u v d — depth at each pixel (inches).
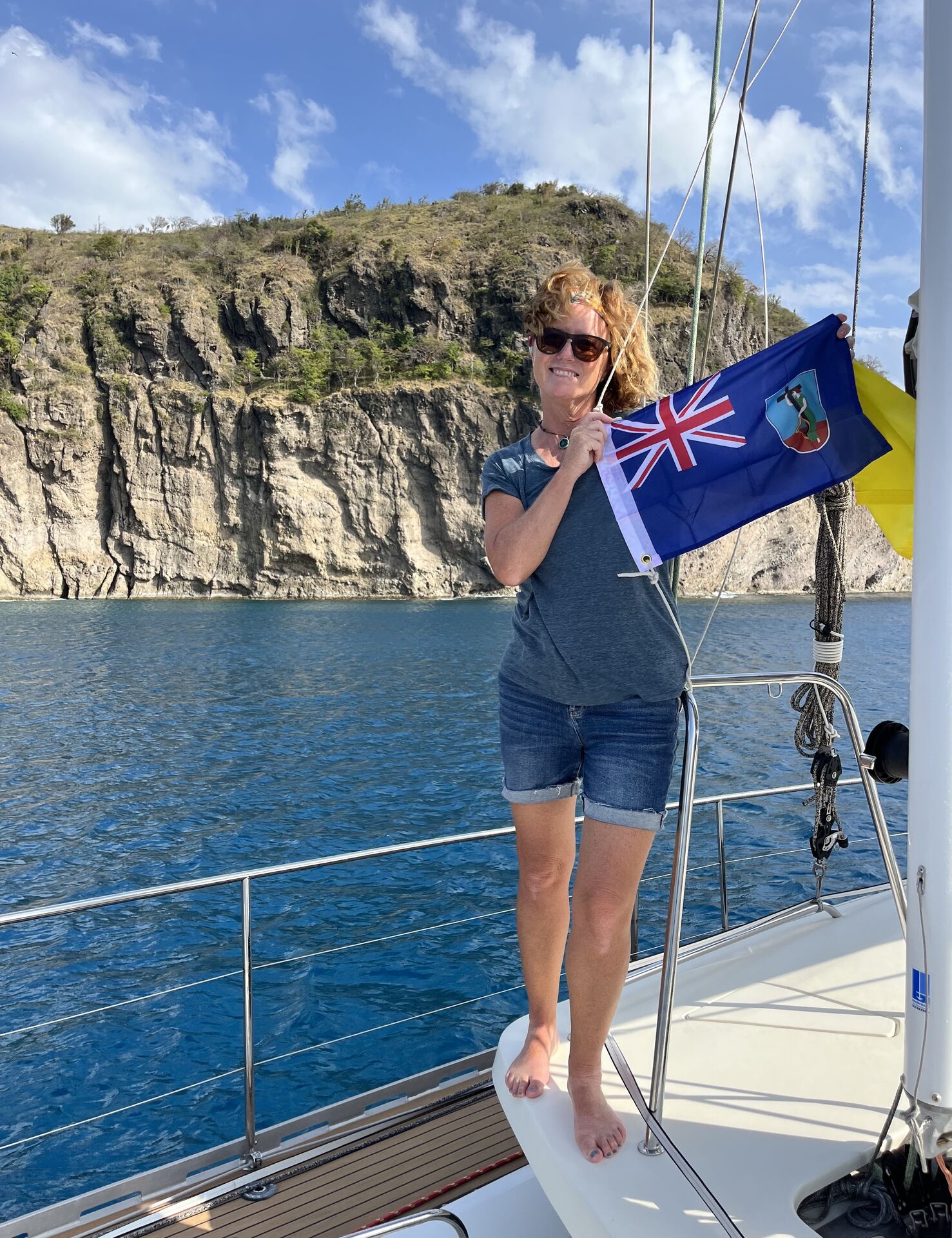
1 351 2605.8
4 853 411.5
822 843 82.9
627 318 72.5
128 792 528.4
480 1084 103.4
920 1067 47.4
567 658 64.9
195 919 297.4
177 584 2655.0
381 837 431.8
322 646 1440.7
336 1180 88.1
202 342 2765.7
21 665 1190.9
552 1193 55.9
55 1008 236.1
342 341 2977.4
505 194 4079.7
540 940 69.6
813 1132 57.6
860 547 2546.8
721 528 62.8
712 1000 73.6
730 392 63.7
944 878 45.6
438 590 2684.5
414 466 2674.7
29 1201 160.2
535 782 68.7
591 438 62.5
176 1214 83.7
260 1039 215.8
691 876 315.6
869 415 65.9
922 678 46.0
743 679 65.6
